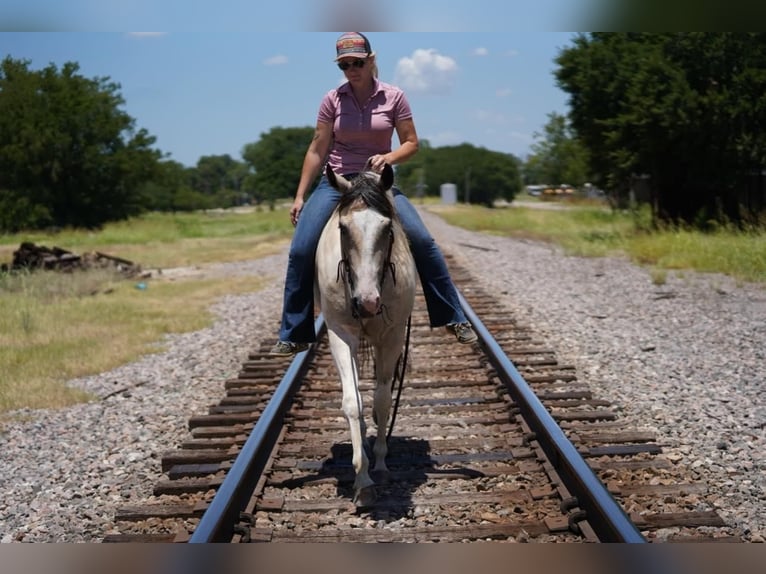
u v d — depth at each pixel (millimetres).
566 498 5113
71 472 6184
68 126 52375
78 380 9273
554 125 65312
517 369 8203
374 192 5105
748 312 11789
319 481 5672
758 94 22016
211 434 6793
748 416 6848
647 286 14906
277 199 109375
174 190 105062
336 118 5770
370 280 4863
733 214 24453
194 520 5133
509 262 20516
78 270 18516
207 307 14508
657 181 25812
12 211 50250
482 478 5680
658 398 7496
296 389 7906
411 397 7734
